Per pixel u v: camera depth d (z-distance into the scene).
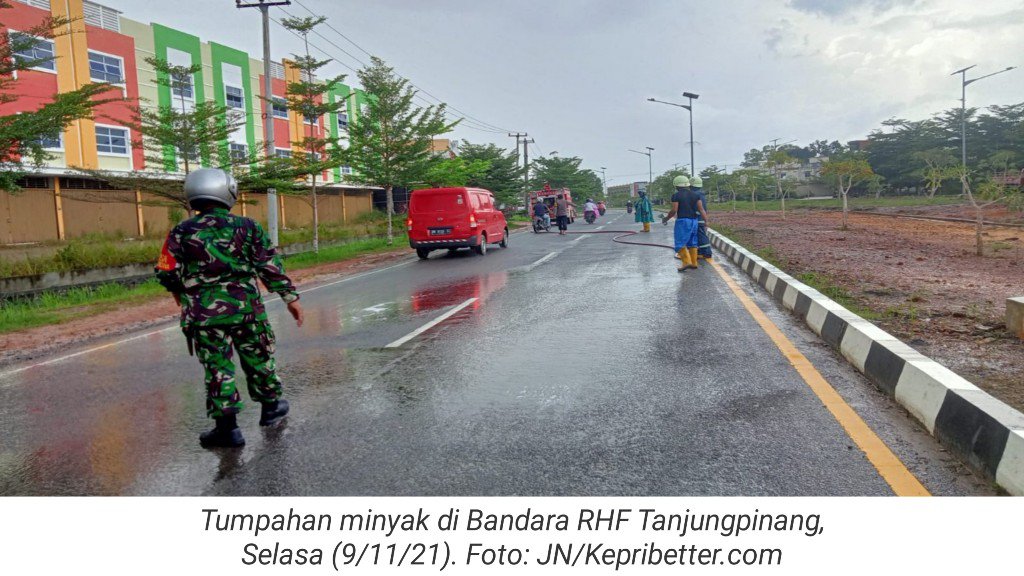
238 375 5.91
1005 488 3.11
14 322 10.32
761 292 9.59
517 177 49.00
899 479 3.30
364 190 44.00
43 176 24.36
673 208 12.48
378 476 3.60
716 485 3.33
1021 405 3.87
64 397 5.63
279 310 10.07
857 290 8.23
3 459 4.16
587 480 3.44
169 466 3.89
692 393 4.77
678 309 8.29
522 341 6.80
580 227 35.25
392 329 7.86
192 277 4.05
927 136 66.25
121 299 13.09
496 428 4.23
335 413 4.70
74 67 26.25
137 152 28.41
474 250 19.09
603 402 4.66
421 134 26.11
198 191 4.00
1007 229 20.47
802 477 3.37
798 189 84.38
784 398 4.58
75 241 22.66
